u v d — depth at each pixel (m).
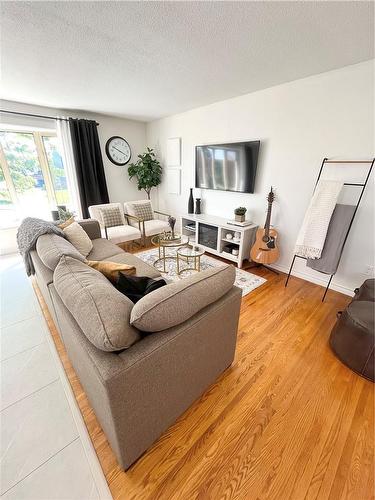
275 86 2.47
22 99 2.90
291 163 2.55
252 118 2.77
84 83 2.37
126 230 3.35
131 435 0.91
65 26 1.43
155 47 1.67
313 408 1.26
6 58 1.82
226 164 3.15
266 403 1.28
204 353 1.15
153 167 4.14
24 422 1.16
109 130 3.96
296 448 1.07
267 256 2.80
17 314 2.02
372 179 2.03
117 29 1.46
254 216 3.09
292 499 0.91
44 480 0.94
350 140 2.10
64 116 3.44
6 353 1.59
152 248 3.69
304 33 1.48
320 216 2.21
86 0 1.20
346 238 2.26
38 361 1.53
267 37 1.53
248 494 0.92
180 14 1.32
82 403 1.26
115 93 2.69
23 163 3.38
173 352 0.94
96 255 2.38
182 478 0.96
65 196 3.88
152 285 1.18
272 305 2.21
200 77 2.23
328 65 1.96
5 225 3.38
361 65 1.90
